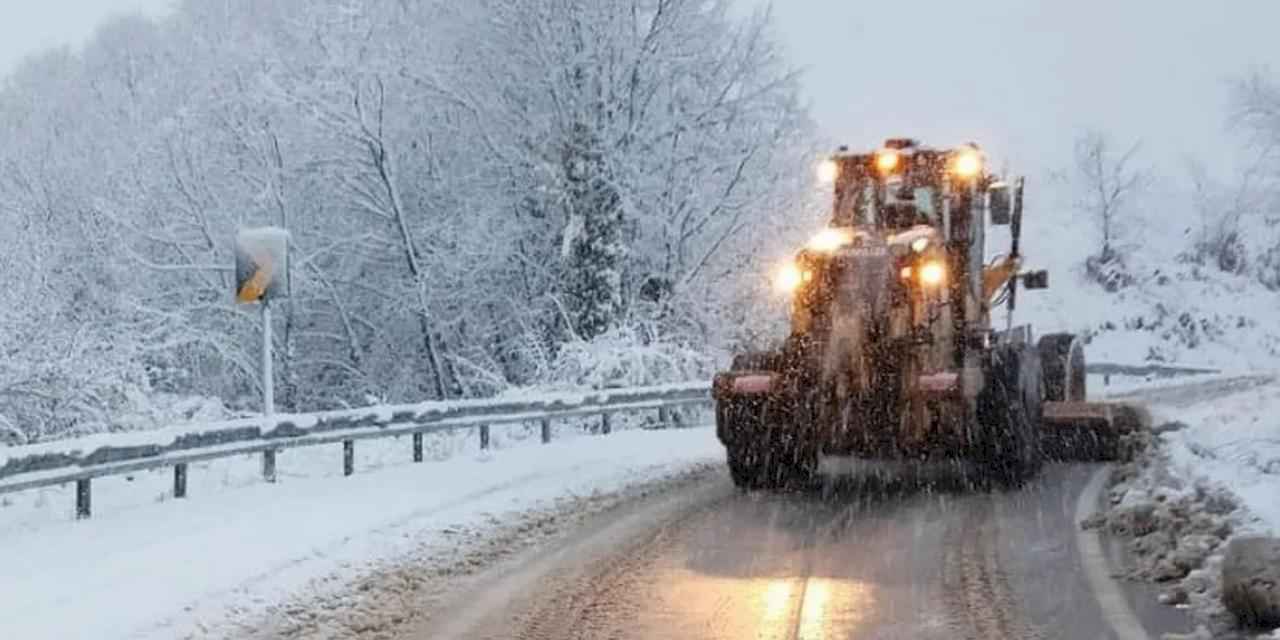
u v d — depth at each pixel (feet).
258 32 95.09
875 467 55.16
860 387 46.14
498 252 87.25
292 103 86.22
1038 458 49.85
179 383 89.40
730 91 86.33
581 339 84.84
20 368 57.16
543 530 40.60
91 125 108.17
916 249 46.65
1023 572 32.99
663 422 80.48
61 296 67.97
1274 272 167.53
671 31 85.20
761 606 29.89
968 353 47.78
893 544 37.45
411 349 92.68
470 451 67.97
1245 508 36.09
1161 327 152.56
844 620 28.40
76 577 32.63
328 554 35.68
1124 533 37.91
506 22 85.71
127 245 89.25
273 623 28.86
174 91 101.96
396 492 46.80
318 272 89.45
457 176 89.61
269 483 50.14
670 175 85.10
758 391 47.88
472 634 27.78
